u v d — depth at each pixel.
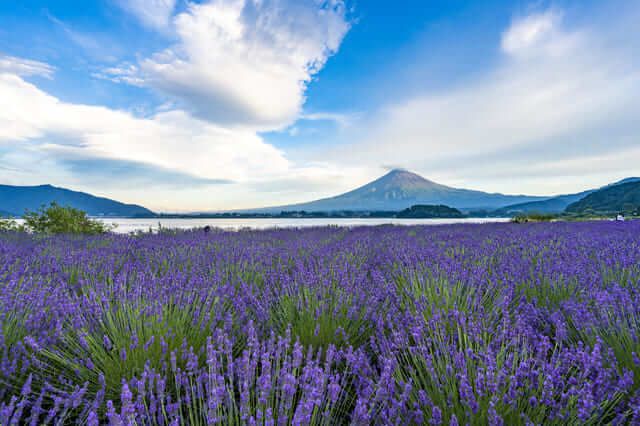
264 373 1.35
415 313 2.37
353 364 1.73
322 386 1.33
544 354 1.58
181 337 1.98
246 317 2.55
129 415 1.10
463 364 1.53
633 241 5.60
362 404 1.26
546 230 9.27
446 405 1.39
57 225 9.77
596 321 2.07
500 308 2.54
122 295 2.60
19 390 1.53
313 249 5.78
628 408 1.41
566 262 3.98
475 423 1.27
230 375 1.42
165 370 1.66
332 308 2.53
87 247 5.86
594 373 1.51
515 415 1.30
